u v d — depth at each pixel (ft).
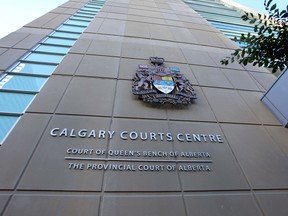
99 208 11.78
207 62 30.27
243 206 13.17
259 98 24.85
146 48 30.83
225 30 53.16
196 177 14.46
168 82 21.88
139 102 20.43
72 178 13.05
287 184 14.97
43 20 36.01
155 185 13.51
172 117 19.34
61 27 34.91
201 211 12.51
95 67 24.44
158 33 37.17
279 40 11.18
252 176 15.17
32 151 14.19
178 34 38.60
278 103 22.08
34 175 12.80
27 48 26.58
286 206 13.55
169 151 15.94
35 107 17.76
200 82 25.35
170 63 28.09
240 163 16.07
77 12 43.42
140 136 16.76
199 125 19.07
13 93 19.27
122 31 35.24
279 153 17.53
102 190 12.71
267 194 14.12
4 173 12.60
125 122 17.90
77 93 20.18
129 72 24.50
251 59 12.16
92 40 30.50
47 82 20.98
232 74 28.58
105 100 19.94
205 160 15.80
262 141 18.53
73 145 15.11
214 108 21.57
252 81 27.94
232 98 23.82
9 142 14.51
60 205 11.61
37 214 11.05
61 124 16.62
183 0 79.82
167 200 12.80
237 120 20.52
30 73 22.40
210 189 13.84
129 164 14.52
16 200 11.49
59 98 19.20
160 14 49.49
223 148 17.15
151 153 15.49
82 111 18.21
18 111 17.56
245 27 61.00
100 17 40.29
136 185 13.30
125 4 53.01
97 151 14.92
